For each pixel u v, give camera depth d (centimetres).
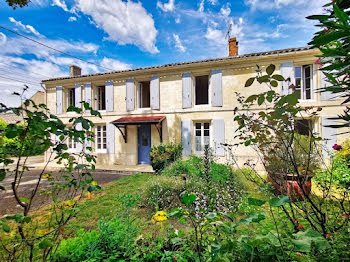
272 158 210
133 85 874
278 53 655
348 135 588
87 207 357
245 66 718
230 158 715
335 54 89
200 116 775
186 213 134
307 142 309
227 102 739
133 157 877
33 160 1135
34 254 129
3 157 116
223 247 108
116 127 903
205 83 1052
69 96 1004
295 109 135
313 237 100
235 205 331
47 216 309
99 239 171
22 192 480
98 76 900
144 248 166
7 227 106
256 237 105
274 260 103
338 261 100
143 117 844
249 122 194
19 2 353
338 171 324
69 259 150
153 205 356
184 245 158
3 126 110
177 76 813
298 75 683
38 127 108
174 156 688
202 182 409
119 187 502
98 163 913
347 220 144
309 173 301
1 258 134
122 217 291
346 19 74
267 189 163
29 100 117
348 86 100
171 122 816
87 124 136
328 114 619
